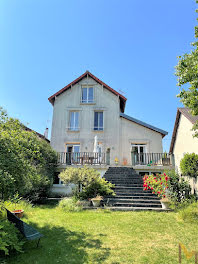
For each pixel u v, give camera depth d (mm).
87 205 8734
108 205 8469
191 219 6258
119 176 11828
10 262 3605
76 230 5496
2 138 4566
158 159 15422
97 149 16078
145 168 13375
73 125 17281
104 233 5238
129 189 10094
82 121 17047
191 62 5434
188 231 5363
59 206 8570
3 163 4273
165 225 5898
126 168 12906
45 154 11188
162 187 9070
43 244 4488
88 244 4492
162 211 7734
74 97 17703
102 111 17344
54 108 17625
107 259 3742
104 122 16812
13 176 4570
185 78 5652
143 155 15508
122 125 16719
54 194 12461
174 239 4793
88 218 6738
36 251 4105
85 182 9367
